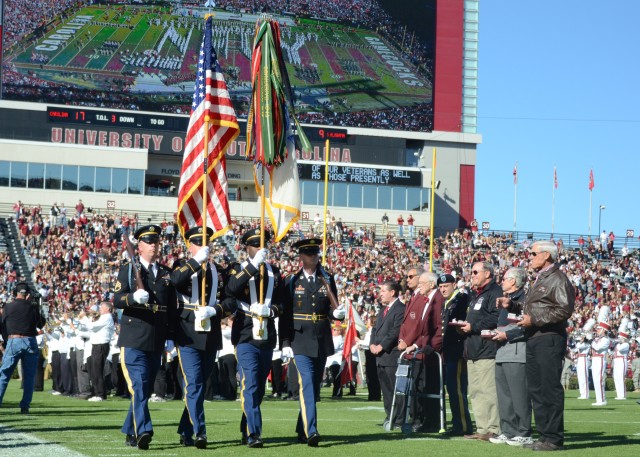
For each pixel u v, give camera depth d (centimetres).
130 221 6875
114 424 1808
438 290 1762
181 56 8531
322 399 3045
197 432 1412
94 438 1536
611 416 2366
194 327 1444
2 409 2216
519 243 7769
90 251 6338
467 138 9344
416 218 8862
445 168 9281
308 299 1502
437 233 8638
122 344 1422
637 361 4225
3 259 6044
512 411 1555
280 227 1742
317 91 8756
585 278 6950
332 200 8675
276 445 1468
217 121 1714
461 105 9412
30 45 8275
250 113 1755
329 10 8812
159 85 8488
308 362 1489
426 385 1789
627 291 6775
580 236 8069
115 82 8406
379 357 1845
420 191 8894
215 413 2206
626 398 3594
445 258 7156
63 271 6066
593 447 1488
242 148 8606
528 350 1462
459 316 1761
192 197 1712
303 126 8681
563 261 7244
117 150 8312
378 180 8788
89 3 8394
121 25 8444
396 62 8994
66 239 6475
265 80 1708
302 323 1496
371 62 8925
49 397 2856
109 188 8294
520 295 1603
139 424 1394
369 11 8919
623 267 7369
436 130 9319
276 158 1686
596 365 2994
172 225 6831
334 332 3203
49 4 8319
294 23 8719
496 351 1592
